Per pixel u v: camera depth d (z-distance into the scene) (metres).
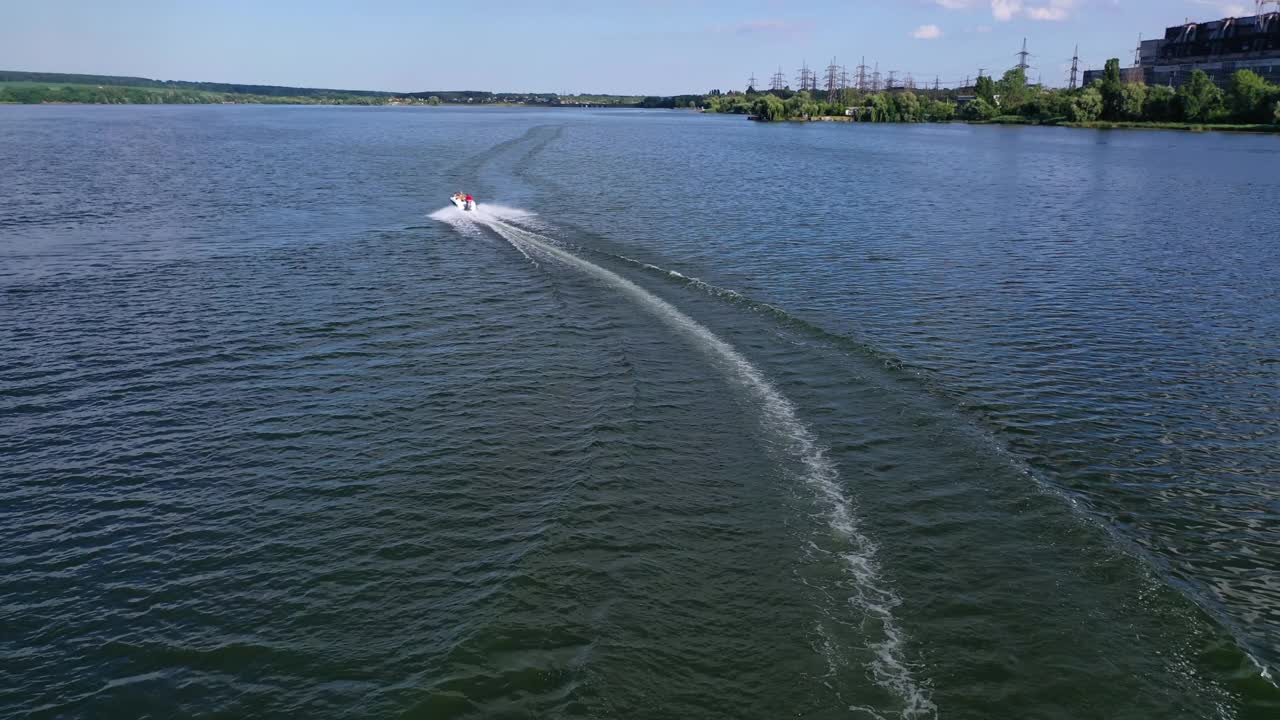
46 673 16.23
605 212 64.44
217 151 119.56
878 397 28.45
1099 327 35.81
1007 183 88.69
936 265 47.12
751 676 16.14
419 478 23.17
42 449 24.62
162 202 67.25
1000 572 19.19
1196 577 19.20
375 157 109.94
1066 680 16.06
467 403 27.95
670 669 16.31
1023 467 23.77
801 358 31.94
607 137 169.75
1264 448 25.11
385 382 29.62
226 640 17.08
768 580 18.89
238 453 24.52
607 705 15.41
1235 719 15.20
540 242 52.34
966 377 30.30
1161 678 16.11
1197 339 34.31
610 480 22.97
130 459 24.14
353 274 43.84
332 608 18.00
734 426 26.28
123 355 31.81
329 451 24.64
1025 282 43.34
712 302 39.09
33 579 18.92
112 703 15.52
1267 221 62.94
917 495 22.34
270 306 37.97
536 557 19.56
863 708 15.38
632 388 29.06
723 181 87.31
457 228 57.00
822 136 185.88
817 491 22.53
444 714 15.21
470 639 17.00
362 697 15.62
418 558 19.66
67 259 46.47
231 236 53.38
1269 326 35.94
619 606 18.02
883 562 19.53
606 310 37.88
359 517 21.31
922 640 17.08
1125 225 61.16
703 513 21.50
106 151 117.44
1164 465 24.09
